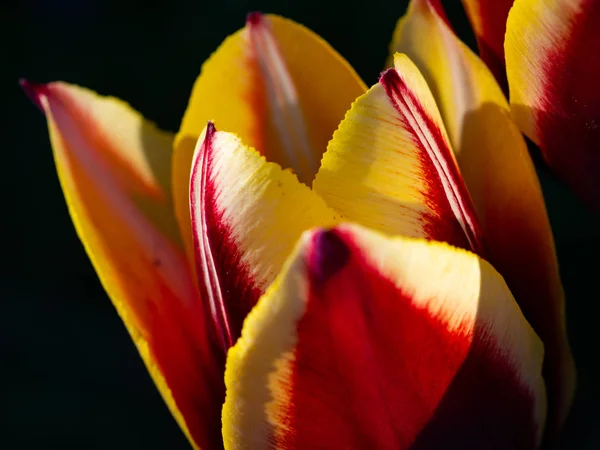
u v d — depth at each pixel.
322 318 0.17
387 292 0.17
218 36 0.41
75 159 0.21
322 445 0.18
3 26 0.45
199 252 0.19
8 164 0.42
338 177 0.19
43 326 0.38
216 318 0.19
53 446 0.35
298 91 0.21
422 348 0.18
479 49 0.21
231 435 0.18
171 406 0.20
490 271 0.18
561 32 0.19
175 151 0.21
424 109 0.19
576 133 0.20
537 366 0.19
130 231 0.21
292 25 0.21
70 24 0.45
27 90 0.21
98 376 0.36
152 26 0.43
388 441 0.18
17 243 0.40
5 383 0.36
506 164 0.20
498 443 0.19
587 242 0.29
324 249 0.17
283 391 0.18
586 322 0.28
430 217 0.19
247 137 0.21
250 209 0.18
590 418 0.27
